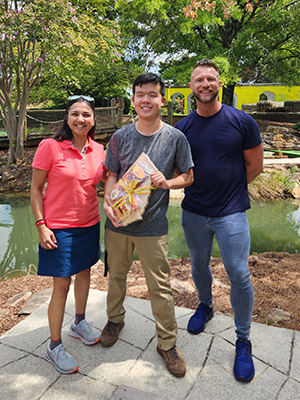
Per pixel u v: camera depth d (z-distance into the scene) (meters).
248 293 2.11
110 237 2.19
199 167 2.17
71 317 2.66
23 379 2.04
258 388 1.97
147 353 2.26
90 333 2.33
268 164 10.23
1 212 7.33
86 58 10.52
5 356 2.23
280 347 2.30
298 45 15.52
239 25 14.66
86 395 1.93
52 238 2.01
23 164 10.38
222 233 2.14
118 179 2.20
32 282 3.58
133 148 2.04
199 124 2.18
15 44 9.70
